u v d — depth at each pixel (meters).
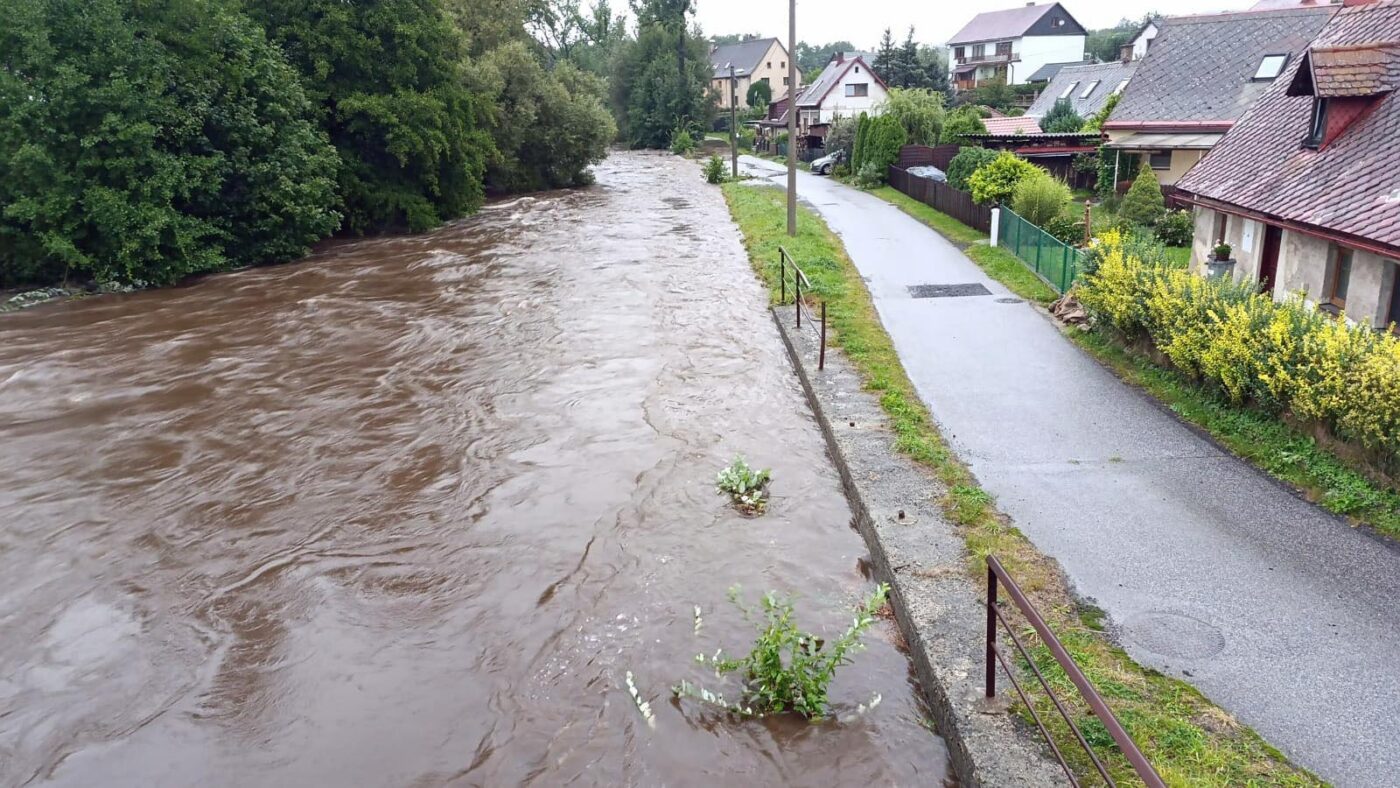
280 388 15.57
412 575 9.31
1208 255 17.53
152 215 23.98
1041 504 9.45
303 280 25.38
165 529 10.56
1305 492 9.43
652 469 11.62
